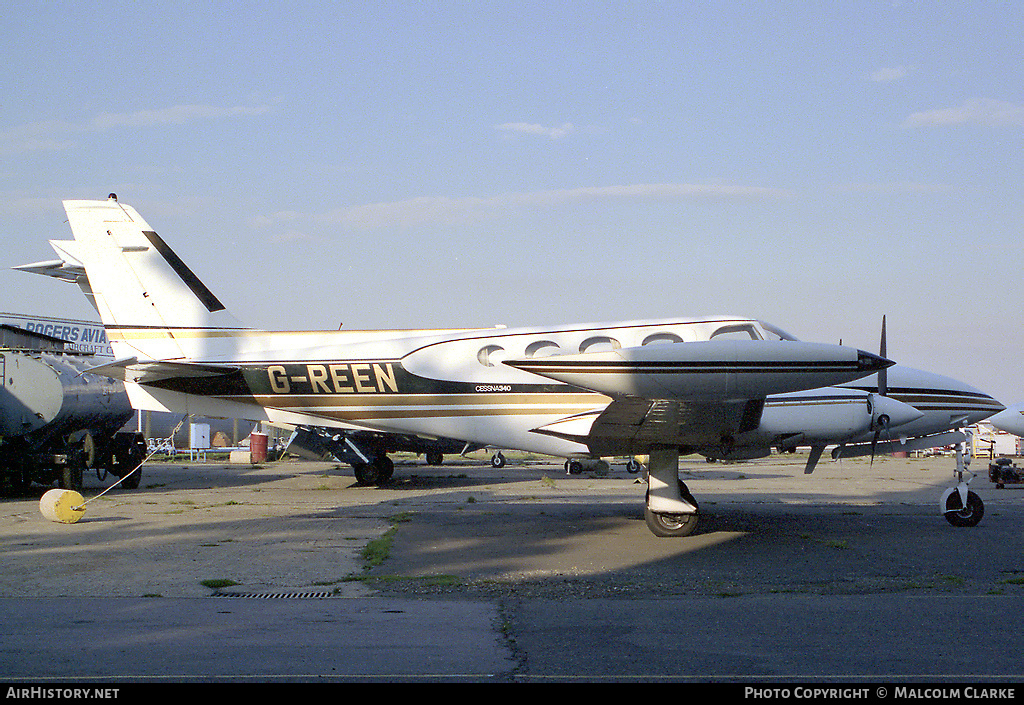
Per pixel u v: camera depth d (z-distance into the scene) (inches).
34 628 238.8
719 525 500.4
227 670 197.6
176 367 558.3
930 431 517.0
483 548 408.5
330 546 410.9
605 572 342.3
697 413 411.8
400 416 563.5
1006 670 201.6
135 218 599.5
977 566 358.3
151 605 273.1
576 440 486.9
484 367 549.3
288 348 580.7
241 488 799.7
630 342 514.6
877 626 245.8
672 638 231.0
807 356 382.6
